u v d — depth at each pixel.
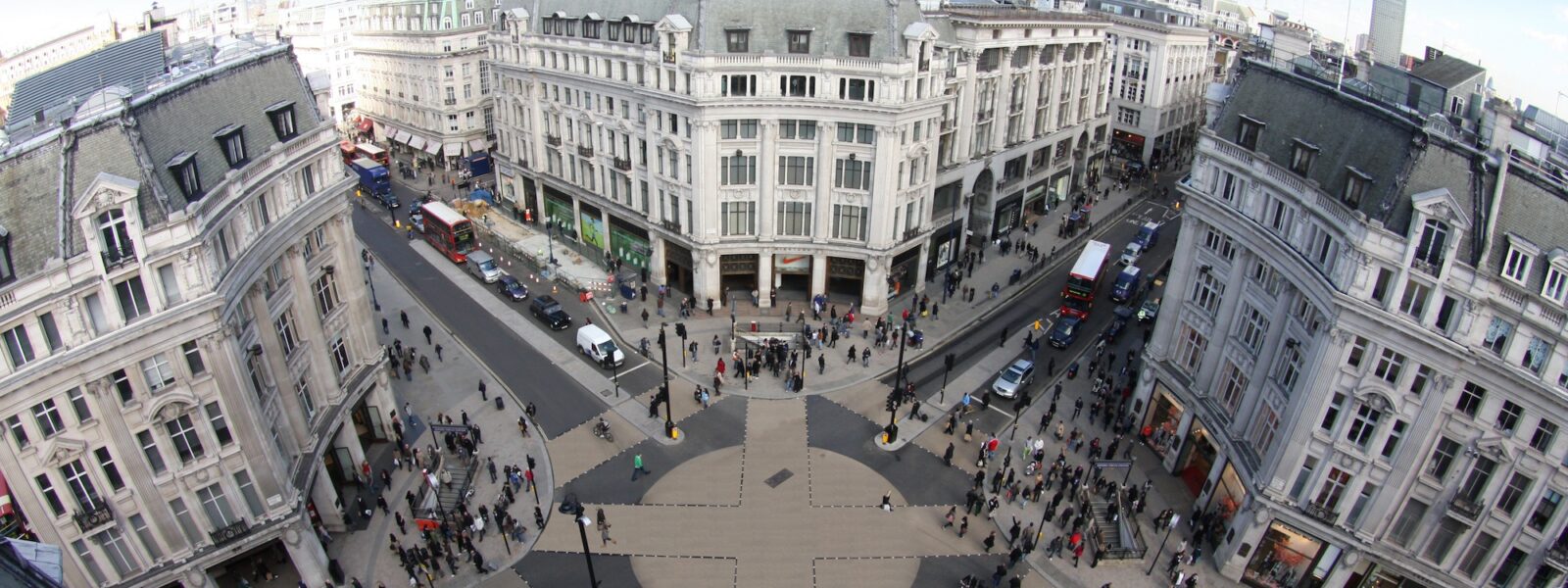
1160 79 112.00
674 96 64.31
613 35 70.94
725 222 69.12
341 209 48.78
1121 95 117.19
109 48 47.47
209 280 36.28
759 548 46.31
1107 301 76.19
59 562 24.86
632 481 51.34
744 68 63.38
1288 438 40.59
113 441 35.66
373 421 54.66
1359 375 37.72
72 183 32.97
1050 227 93.81
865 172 66.19
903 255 72.38
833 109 63.47
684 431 56.22
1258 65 47.28
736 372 62.56
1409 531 39.53
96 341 33.53
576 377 62.50
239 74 43.06
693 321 70.25
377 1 113.38
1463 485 37.00
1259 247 44.03
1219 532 46.81
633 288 73.25
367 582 44.00
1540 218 33.06
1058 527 47.88
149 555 38.56
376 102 121.25
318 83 48.03
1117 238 92.31
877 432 56.31
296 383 45.06
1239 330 47.56
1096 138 103.94
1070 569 45.22
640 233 75.81
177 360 36.28
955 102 74.38
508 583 43.88
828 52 63.38
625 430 56.25
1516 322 33.31
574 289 76.38
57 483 35.00
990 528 47.94
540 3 78.62
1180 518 49.09
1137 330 70.69
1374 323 36.31
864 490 50.88
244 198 39.66
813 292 71.62
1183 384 51.66
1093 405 57.59
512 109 86.12
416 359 65.00
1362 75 47.53
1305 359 40.31
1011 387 59.94
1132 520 47.34
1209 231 49.38
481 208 93.62
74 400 34.53
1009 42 78.56
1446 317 35.00
